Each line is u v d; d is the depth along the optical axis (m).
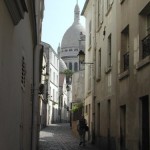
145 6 14.39
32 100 18.12
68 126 70.88
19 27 9.28
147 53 14.45
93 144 28.59
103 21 24.64
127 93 17.08
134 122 15.74
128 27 17.56
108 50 22.78
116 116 19.34
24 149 13.28
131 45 16.45
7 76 7.51
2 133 7.05
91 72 31.00
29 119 16.53
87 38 34.94
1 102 6.81
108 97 22.08
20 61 10.08
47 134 45.47
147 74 13.96
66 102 111.19
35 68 18.44
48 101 72.56
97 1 28.02
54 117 87.06
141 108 15.12
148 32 15.23
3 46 6.87
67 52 136.12
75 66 134.38
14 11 7.72
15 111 9.20
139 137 15.00
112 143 20.41
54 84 84.56
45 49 71.25
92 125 29.14
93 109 28.73
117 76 19.19
